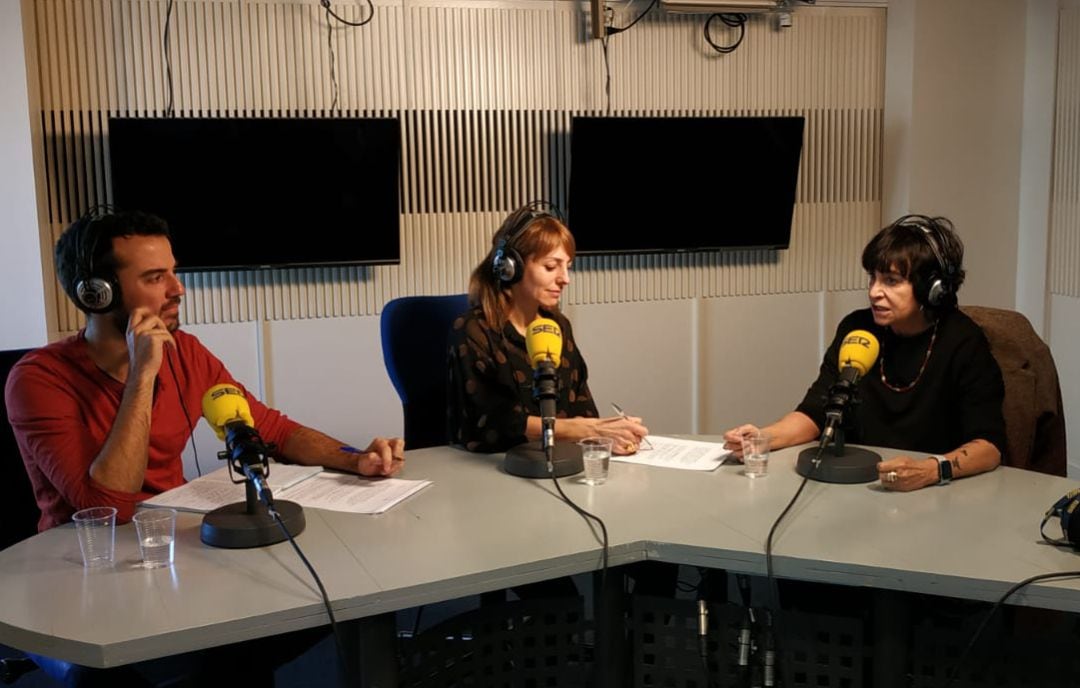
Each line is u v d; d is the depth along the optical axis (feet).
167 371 7.16
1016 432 8.33
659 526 6.00
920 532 5.82
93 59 12.43
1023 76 15.43
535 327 7.23
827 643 5.87
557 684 6.27
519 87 14.06
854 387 6.81
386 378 14.05
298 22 13.08
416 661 5.81
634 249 14.53
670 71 14.64
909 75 15.06
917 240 7.48
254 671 6.51
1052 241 15.03
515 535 5.88
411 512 6.35
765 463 7.06
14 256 11.93
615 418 7.89
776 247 15.16
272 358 13.56
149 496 6.71
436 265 14.06
